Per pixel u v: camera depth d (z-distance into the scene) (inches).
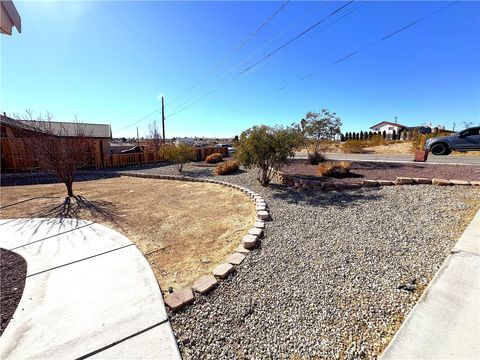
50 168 290.4
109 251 138.5
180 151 505.4
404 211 172.4
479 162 346.3
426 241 127.3
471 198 180.7
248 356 70.1
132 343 73.8
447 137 477.4
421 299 84.8
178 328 81.0
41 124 350.6
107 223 191.6
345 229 153.4
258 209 198.2
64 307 90.1
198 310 89.1
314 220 173.6
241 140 301.4
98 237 160.2
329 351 70.1
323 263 116.0
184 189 329.4
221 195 282.2
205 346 74.0
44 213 222.2
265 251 131.6
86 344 73.4
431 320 75.3
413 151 654.5
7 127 512.7
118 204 252.2
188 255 134.7
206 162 633.6
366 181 250.5
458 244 118.2
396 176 276.1
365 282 99.5
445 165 315.9
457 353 63.9
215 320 84.1
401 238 133.6
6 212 226.4
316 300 91.3
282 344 73.4
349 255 121.4
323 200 221.9
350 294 93.2
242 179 370.3
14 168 506.6
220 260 128.0
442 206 171.9
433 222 149.4
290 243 139.5
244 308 89.3
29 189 345.1
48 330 79.0
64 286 103.7
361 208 189.2
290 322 81.7
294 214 189.6
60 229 175.9
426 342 68.0
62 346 72.6
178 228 177.6
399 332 72.2
